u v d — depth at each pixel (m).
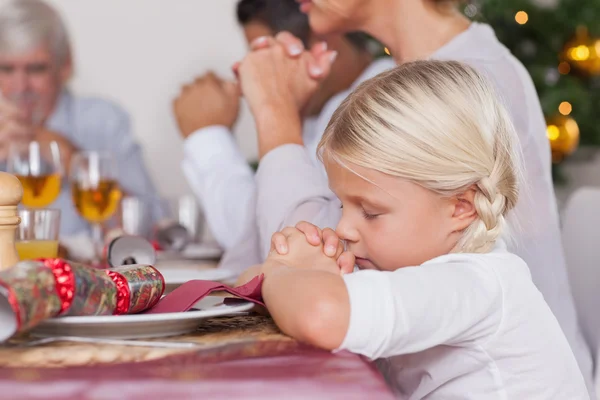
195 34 4.28
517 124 1.27
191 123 1.88
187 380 0.53
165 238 1.86
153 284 0.76
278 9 2.12
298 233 0.89
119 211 1.88
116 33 4.23
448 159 0.85
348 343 0.67
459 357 0.85
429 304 0.72
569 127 3.68
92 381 0.53
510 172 0.93
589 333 1.56
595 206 1.63
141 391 0.51
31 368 0.57
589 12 3.80
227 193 1.81
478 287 0.80
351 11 1.37
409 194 0.85
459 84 0.90
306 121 2.24
